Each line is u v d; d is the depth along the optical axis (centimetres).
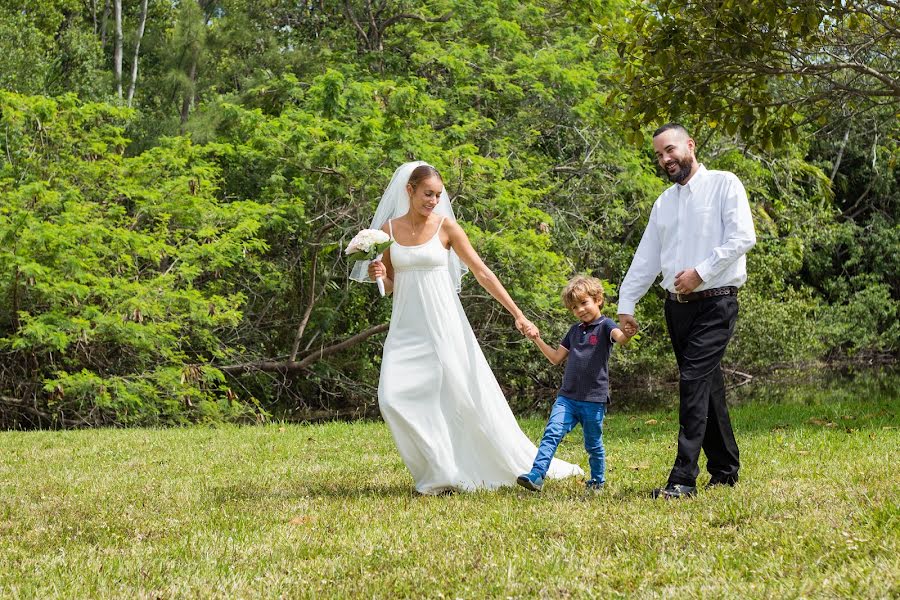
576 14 2223
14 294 1542
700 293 535
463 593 335
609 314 1938
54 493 617
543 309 1795
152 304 1559
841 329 2723
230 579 367
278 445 888
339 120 1789
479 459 591
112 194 1741
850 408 1193
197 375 1561
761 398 1725
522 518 462
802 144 2388
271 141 1714
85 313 1497
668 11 1027
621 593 327
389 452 812
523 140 2016
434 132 1852
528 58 1998
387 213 622
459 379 586
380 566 380
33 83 2439
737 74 1057
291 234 1953
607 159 1975
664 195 567
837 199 3094
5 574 385
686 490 513
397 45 2245
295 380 2047
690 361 531
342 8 2377
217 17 2653
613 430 1030
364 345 2067
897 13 1106
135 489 625
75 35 2597
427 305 591
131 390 1543
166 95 2391
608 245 2016
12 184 1697
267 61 2364
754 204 2294
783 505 455
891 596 302
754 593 313
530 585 340
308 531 450
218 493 591
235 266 1912
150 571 383
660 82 1040
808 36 1042
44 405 1628
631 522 438
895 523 389
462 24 2103
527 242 1730
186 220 1752
